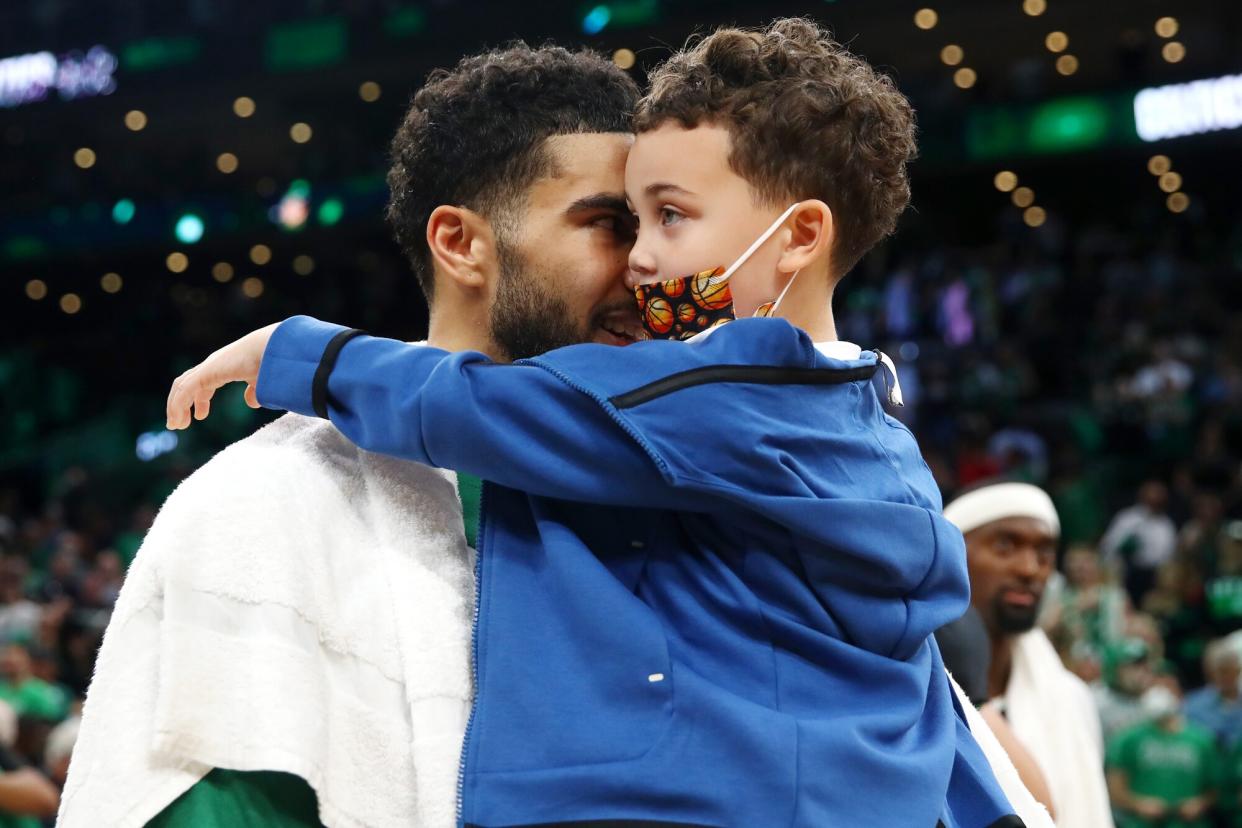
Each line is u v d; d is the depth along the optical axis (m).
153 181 17.20
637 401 1.00
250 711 0.96
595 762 0.94
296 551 1.03
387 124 16.84
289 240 16.83
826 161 1.11
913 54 15.77
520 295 1.19
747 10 13.84
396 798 1.00
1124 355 12.37
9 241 17.58
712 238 1.10
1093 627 7.17
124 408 16.17
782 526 1.01
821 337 1.16
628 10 14.31
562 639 0.99
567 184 1.19
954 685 1.24
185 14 16.50
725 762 0.94
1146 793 5.67
